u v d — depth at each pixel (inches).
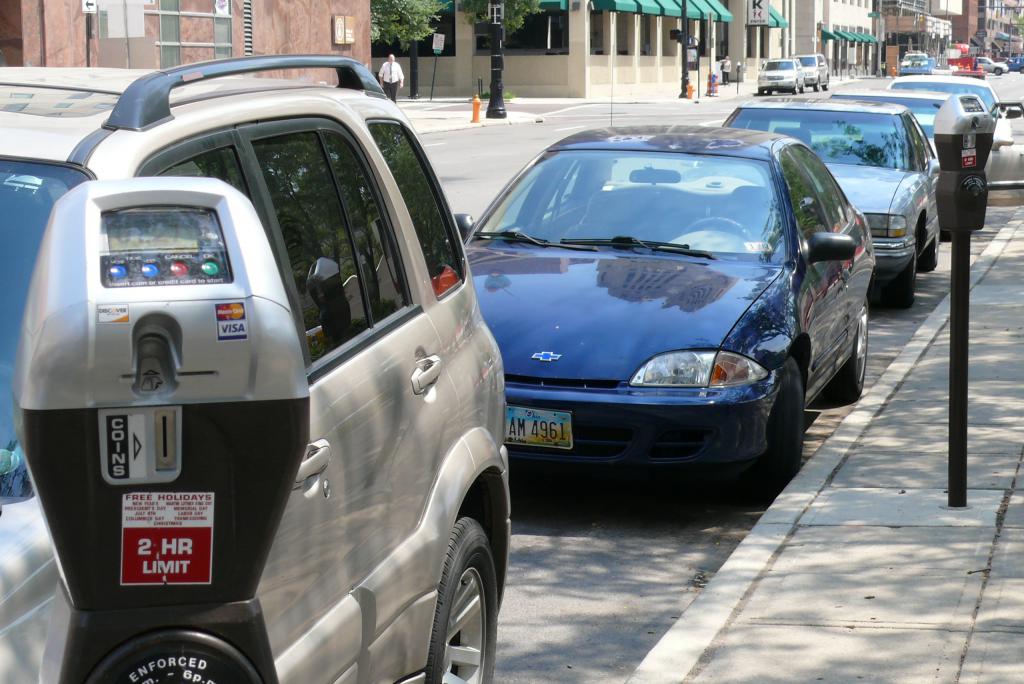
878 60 5994.1
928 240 693.9
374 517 163.6
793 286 354.6
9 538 116.3
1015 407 396.5
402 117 210.8
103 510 106.5
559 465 316.8
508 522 216.2
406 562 171.0
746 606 251.4
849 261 423.5
